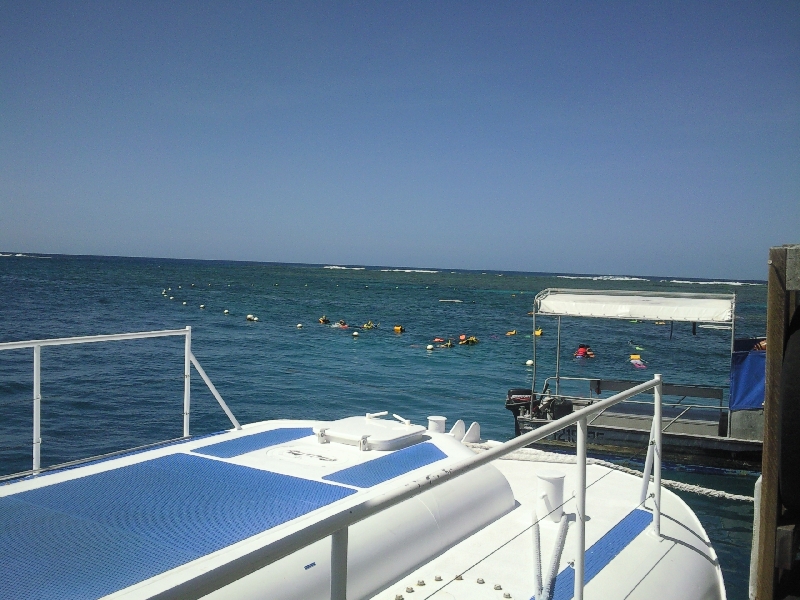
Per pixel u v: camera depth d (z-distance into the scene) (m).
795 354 2.61
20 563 2.78
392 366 26.80
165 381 19.97
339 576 1.67
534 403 15.82
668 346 37.19
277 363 26.09
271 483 3.84
